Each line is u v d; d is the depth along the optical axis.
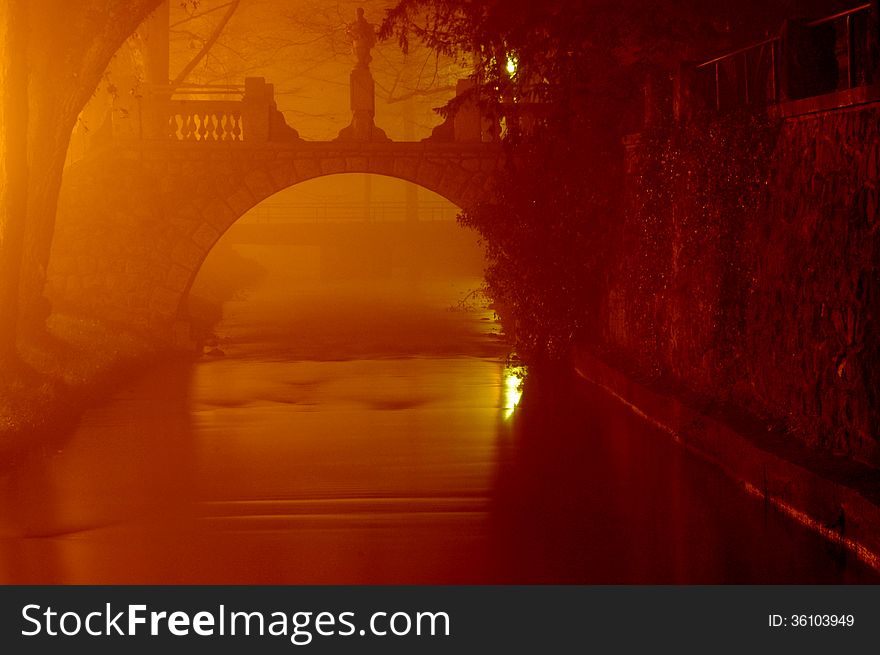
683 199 13.85
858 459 9.28
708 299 13.08
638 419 14.61
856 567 8.12
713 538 8.95
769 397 11.33
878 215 8.97
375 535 9.23
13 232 15.66
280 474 11.61
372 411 15.66
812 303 10.20
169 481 11.38
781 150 10.98
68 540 9.21
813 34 10.98
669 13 17.08
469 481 11.17
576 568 8.24
